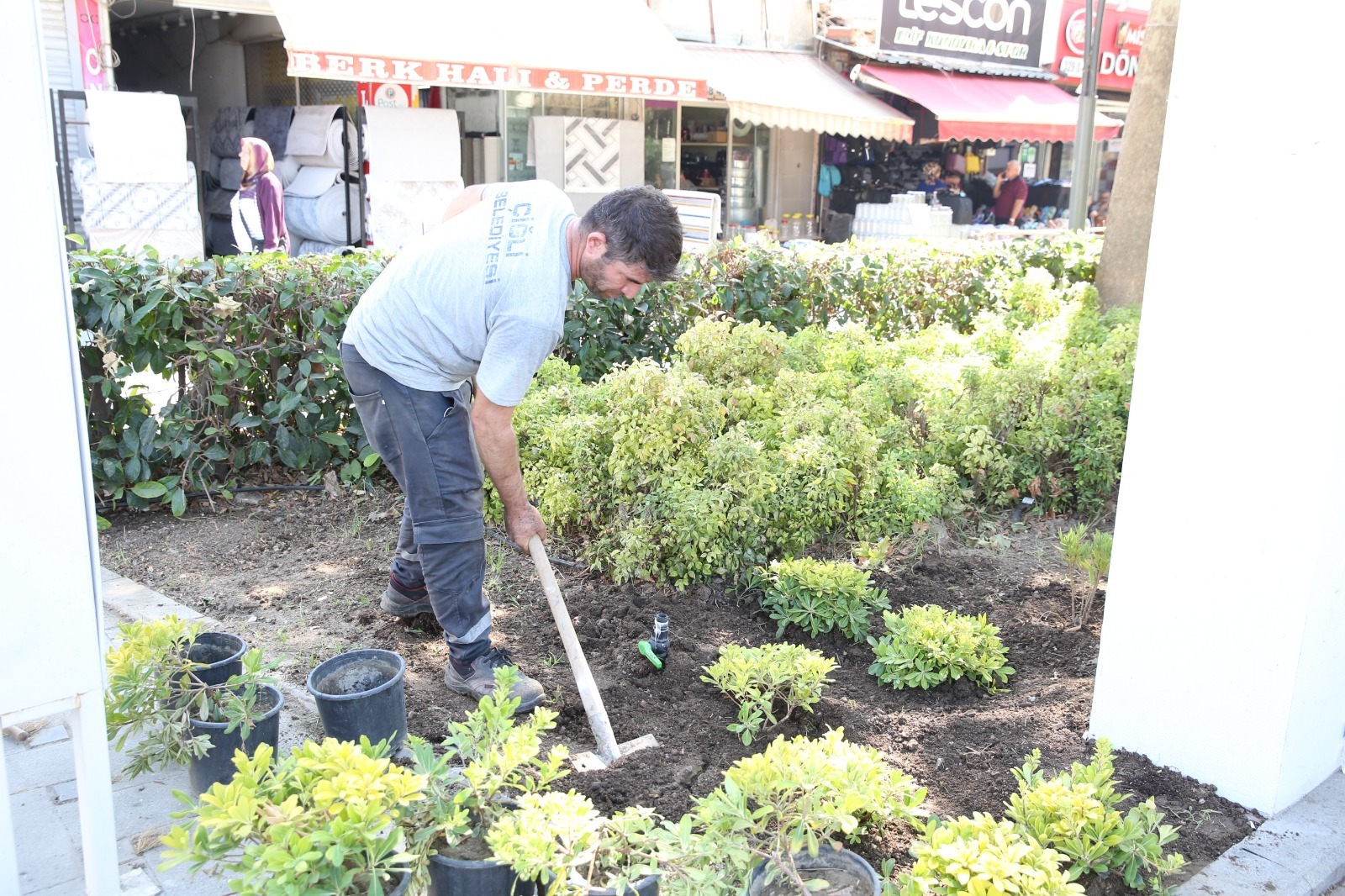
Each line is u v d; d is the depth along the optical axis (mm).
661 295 6789
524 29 11570
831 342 6727
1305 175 2613
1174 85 2816
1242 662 2969
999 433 5848
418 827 2299
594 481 4852
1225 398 2857
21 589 2176
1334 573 2877
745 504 4516
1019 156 19797
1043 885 2271
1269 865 2789
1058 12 18000
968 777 3158
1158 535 3066
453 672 3609
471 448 3420
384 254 6426
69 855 2725
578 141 13898
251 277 5645
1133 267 8500
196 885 2639
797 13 15977
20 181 2033
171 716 2842
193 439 5641
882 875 2686
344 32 10180
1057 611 4438
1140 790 3094
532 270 3057
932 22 16266
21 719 2229
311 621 4242
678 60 12523
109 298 5219
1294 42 2578
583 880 2211
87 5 10406
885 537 4789
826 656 4023
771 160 16734
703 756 3232
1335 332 2635
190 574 4750
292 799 2105
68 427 2176
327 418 5863
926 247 8766
